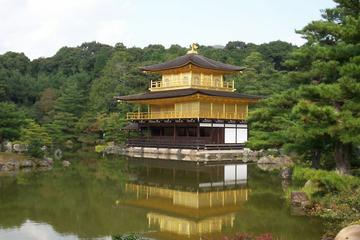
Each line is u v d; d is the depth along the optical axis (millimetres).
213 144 63812
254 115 40406
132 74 100938
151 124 73875
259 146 37219
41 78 120938
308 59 30297
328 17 28141
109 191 34500
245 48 140250
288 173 40812
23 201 29891
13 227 23047
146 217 25656
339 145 26781
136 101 74750
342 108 24547
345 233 16391
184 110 69812
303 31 29609
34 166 50469
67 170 48031
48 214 26125
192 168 50562
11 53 138750
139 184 38469
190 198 31781
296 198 27844
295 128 25828
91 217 25469
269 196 32312
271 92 83812
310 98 25750
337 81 25641
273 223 23547
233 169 49438
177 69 73188
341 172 26781
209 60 77938
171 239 20766
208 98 66938
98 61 128875
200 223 24109
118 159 61844
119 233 21938
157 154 68062
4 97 98625
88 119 86062
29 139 54812
